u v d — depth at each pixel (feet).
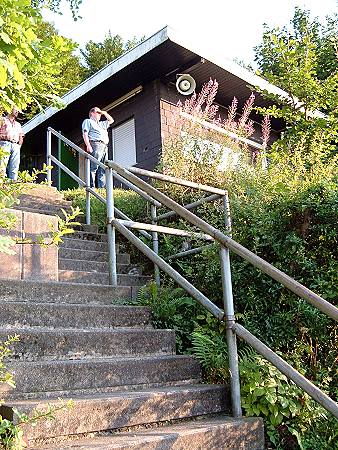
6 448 7.13
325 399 9.21
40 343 10.58
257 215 14.97
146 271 19.54
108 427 9.14
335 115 23.34
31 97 7.86
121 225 14.56
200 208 18.58
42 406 8.42
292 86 21.95
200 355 12.21
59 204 23.34
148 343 12.39
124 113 37.37
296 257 13.82
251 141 38.17
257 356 11.75
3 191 7.40
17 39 6.51
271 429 10.81
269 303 13.84
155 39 30.91
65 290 13.28
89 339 11.34
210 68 33.50
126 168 14.39
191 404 10.40
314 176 16.05
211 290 14.76
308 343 13.12
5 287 12.13
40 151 47.96
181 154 23.59
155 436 8.82
